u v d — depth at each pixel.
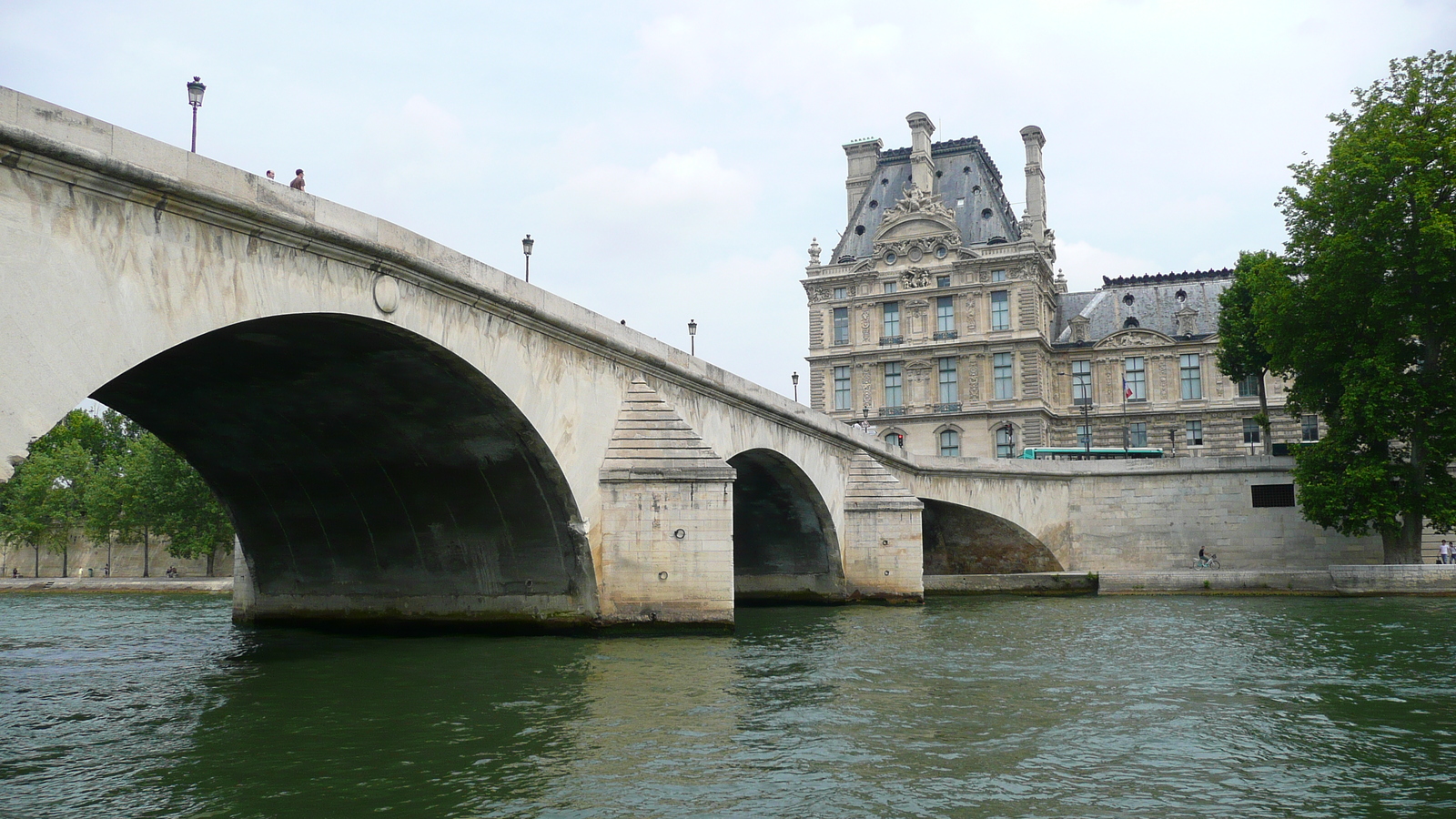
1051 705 19.16
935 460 53.00
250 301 18.30
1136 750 15.80
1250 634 30.69
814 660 24.88
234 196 17.70
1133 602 44.59
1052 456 77.94
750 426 37.03
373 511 30.27
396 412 25.94
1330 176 46.06
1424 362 47.03
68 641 30.98
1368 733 16.91
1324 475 48.31
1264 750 15.84
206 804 12.91
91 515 71.75
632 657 24.91
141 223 16.42
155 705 19.03
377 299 20.88
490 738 16.30
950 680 21.97
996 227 90.50
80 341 15.42
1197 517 56.50
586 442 28.58
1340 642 28.66
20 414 14.56
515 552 29.59
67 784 13.81
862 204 98.06
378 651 26.38
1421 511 46.75
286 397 24.97
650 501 29.30
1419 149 43.47
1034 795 13.45
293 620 33.94
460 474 28.25
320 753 15.40
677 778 14.11
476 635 30.06
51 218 15.07
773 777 14.20
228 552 72.81
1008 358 87.62
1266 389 85.88
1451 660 24.94
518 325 25.53
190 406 25.27
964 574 56.91
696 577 29.14
